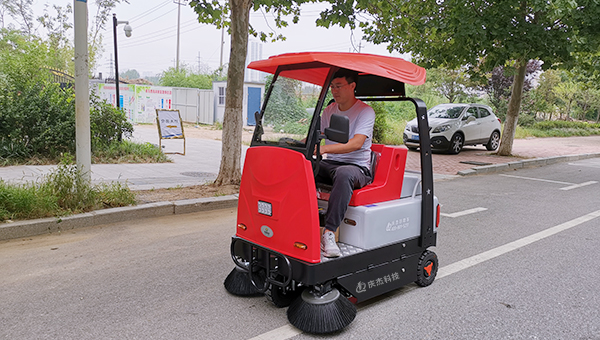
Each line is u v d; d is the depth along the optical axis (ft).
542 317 11.02
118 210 19.02
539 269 14.57
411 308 11.41
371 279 10.94
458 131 48.42
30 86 32.78
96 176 27.48
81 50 18.31
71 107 32.45
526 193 28.40
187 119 88.79
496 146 54.29
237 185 25.34
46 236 16.69
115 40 44.24
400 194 12.16
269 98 11.30
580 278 13.79
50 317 10.37
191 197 22.38
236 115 25.23
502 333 10.15
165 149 44.21
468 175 35.91
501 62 36.40
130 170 30.58
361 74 12.32
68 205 18.49
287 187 9.92
